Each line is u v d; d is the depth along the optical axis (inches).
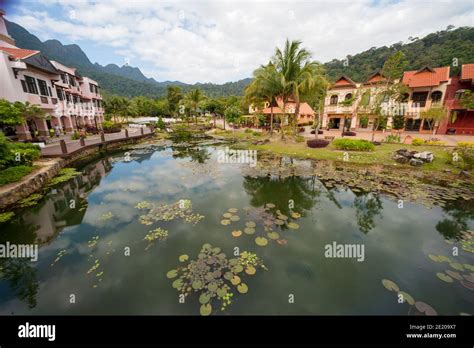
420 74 737.0
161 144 749.3
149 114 2133.4
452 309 120.7
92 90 1211.2
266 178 362.0
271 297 129.5
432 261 160.2
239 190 312.2
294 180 349.1
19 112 440.8
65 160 446.6
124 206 261.0
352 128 873.5
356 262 160.1
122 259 165.3
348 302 126.4
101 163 493.0
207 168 430.3
